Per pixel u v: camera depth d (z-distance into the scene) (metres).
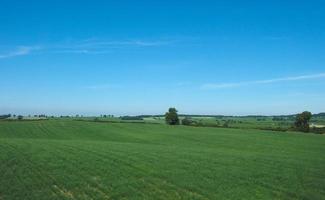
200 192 22.30
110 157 37.31
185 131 99.81
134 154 40.38
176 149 50.31
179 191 22.64
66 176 27.23
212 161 36.09
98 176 27.31
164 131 99.81
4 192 22.58
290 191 22.48
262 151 56.62
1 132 93.12
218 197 21.06
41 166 31.48
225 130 103.75
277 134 91.06
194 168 30.94
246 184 24.59
